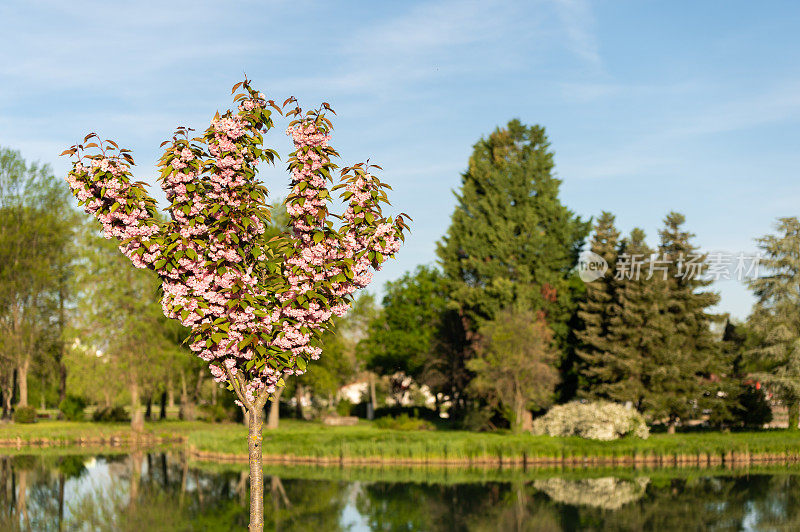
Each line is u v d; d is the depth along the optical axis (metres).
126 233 10.04
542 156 66.00
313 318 10.61
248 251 10.59
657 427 59.69
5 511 29.72
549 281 61.97
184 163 10.13
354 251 10.98
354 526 27.52
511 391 52.25
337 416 73.38
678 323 55.47
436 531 26.78
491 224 64.81
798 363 54.22
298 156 10.53
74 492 34.41
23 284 64.94
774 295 57.66
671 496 33.97
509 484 37.56
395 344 75.94
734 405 54.47
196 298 10.01
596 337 55.41
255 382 10.24
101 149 10.06
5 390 69.06
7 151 66.38
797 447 46.44
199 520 28.14
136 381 60.19
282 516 29.22
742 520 28.61
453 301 64.44
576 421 49.03
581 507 31.30
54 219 67.88
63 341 64.81
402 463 45.19
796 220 57.75
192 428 62.88
